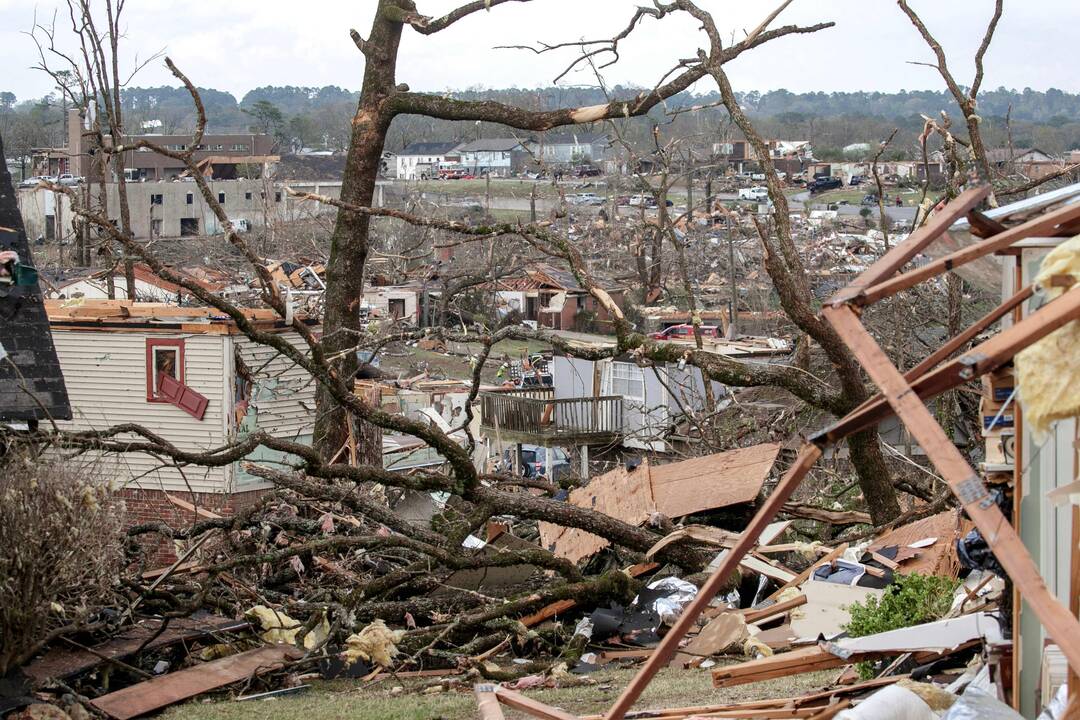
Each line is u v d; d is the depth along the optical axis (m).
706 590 4.32
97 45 27.66
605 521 13.34
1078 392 3.74
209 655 10.78
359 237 18.31
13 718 8.41
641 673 4.41
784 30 14.36
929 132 15.41
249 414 20.86
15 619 8.61
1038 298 5.25
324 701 9.44
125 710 9.04
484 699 5.83
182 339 20.22
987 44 14.62
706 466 14.97
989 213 5.50
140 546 12.74
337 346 18.09
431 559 12.42
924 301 20.78
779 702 6.59
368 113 18.22
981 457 17.48
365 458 17.84
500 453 26.62
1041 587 3.29
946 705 5.36
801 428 20.28
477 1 17.02
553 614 12.30
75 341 20.56
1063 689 4.78
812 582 11.12
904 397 3.65
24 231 11.16
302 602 11.95
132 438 20.17
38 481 8.68
